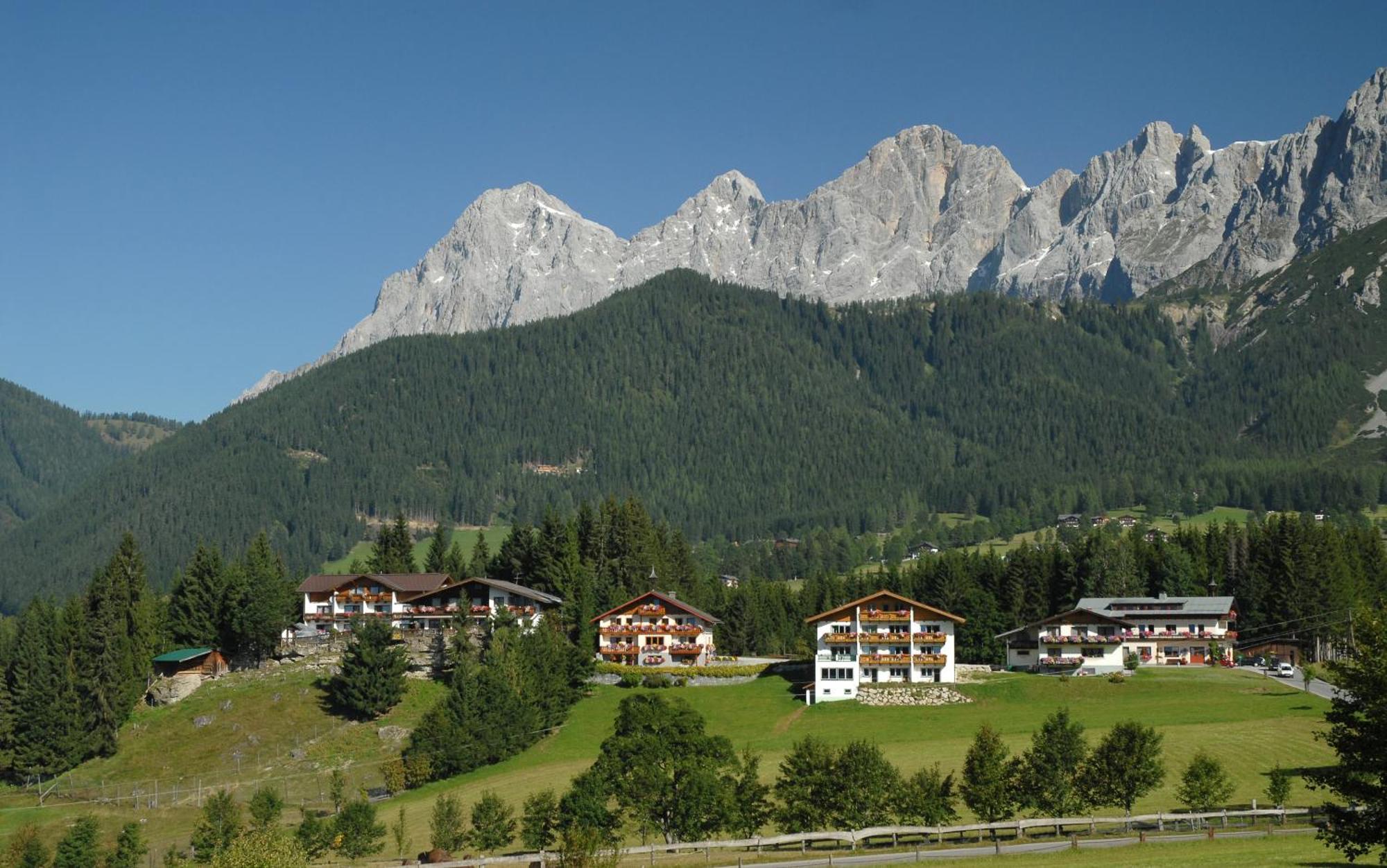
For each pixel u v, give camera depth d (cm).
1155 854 8869
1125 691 17300
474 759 15175
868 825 10319
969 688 17562
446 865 9925
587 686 18312
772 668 19150
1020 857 9156
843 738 15325
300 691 17438
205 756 16050
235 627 18800
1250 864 8181
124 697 17262
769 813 10775
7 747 16350
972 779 10625
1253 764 12494
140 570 19550
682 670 18875
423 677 17725
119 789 15325
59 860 12212
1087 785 10656
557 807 11394
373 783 14900
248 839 9644
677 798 10650
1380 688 7169
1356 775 7944
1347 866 7975
